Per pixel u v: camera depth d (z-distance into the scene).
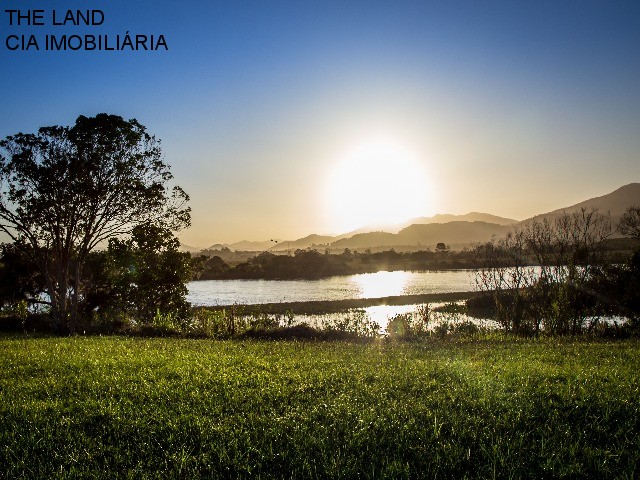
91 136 28.30
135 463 6.45
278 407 8.50
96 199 29.17
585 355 13.48
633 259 24.02
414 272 147.62
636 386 9.20
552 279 22.80
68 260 29.55
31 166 27.19
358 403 8.63
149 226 33.69
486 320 36.56
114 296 36.78
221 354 14.91
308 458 6.33
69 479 6.02
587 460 6.18
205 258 40.09
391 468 5.98
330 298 69.00
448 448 6.57
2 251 34.50
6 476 6.11
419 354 14.59
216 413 8.20
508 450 6.34
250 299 70.31
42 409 8.71
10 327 30.05
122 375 11.43
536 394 8.72
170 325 26.14
